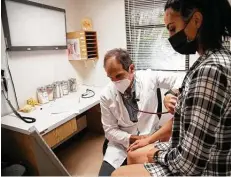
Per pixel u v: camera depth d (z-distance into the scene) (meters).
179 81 1.60
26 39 2.24
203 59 0.67
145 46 3.03
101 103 1.52
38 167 0.72
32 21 2.30
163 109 1.67
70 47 2.97
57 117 1.97
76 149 2.75
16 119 1.85
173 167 0.72
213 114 0.59
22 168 0.76
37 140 0.66
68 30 3.00
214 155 0.64
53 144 1.85
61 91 2.71
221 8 0.67
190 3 0.67
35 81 2.46
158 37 2.92
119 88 1.42
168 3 0.74
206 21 0.67
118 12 2.98
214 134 0.61
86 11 3.15
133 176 0.83
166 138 1.17
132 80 1.48
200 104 0.60
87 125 3.24
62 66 2.90
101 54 3.23
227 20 0.68
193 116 0.62
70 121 2.06
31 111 2.16
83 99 2.56
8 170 0.74
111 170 1.32
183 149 0.66
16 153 0.87
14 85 2.19
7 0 1.99
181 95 0.76
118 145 1.51
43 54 2.55
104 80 3.29
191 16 0.68
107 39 3.15
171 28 0.75
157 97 1.67
